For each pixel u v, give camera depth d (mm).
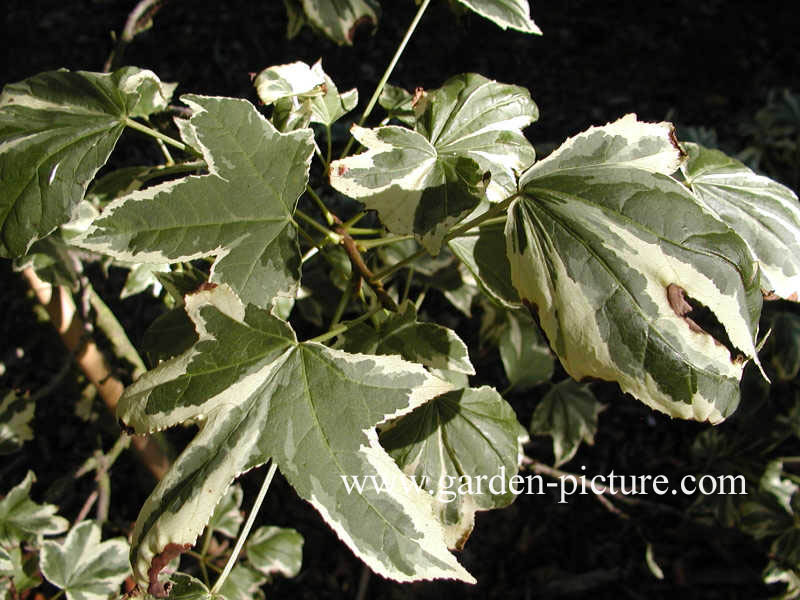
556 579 657
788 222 293
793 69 1049
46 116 257
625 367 206
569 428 525
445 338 274
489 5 303
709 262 206
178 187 229
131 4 1092
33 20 1058
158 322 309
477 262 317
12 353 746
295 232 240
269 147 240
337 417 217
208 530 484
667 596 650
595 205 221
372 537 207
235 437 216
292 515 699
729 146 941
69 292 434
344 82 1021
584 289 213
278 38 1063
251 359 223
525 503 711
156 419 217
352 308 495
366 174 250
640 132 236
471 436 301
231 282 228
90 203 404
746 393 586
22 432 475
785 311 637
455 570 203
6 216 242
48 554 421
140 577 206
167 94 373
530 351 474
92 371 447
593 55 1070
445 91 302
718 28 1090
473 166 252
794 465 630
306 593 666
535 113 311
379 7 363
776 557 523
